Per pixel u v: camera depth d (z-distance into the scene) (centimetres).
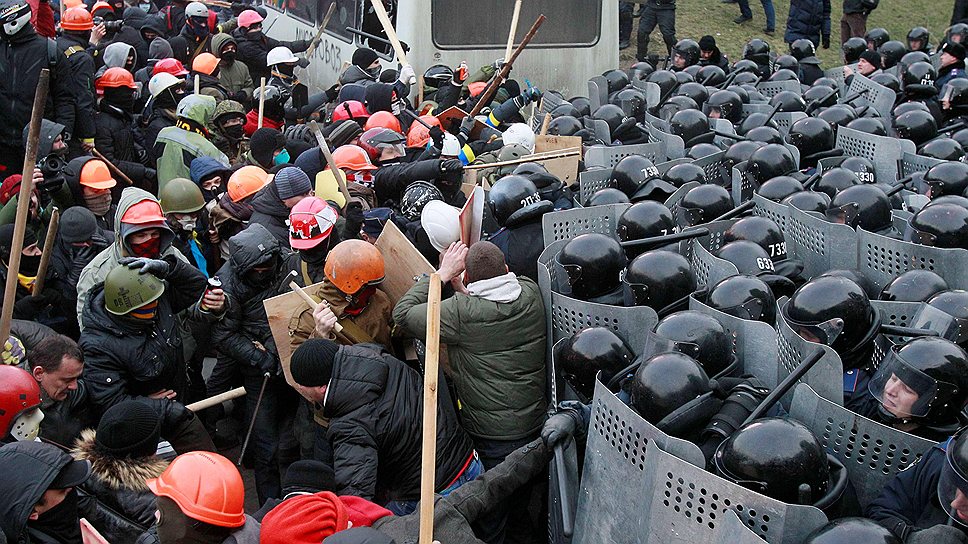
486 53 1042
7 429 349
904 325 429
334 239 525
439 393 430
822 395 360
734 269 466
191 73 1125
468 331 424
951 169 591
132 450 348
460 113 821
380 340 456
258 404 491
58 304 525
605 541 359
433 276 306
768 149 632
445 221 479
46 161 573
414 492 399
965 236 480
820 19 1711
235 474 298
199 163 673
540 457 392
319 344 391
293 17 1399
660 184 586
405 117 845
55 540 310
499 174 653
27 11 727
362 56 1025
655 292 438
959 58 999
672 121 769
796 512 293
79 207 544
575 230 520
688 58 1185
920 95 924
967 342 391
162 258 487
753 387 366
